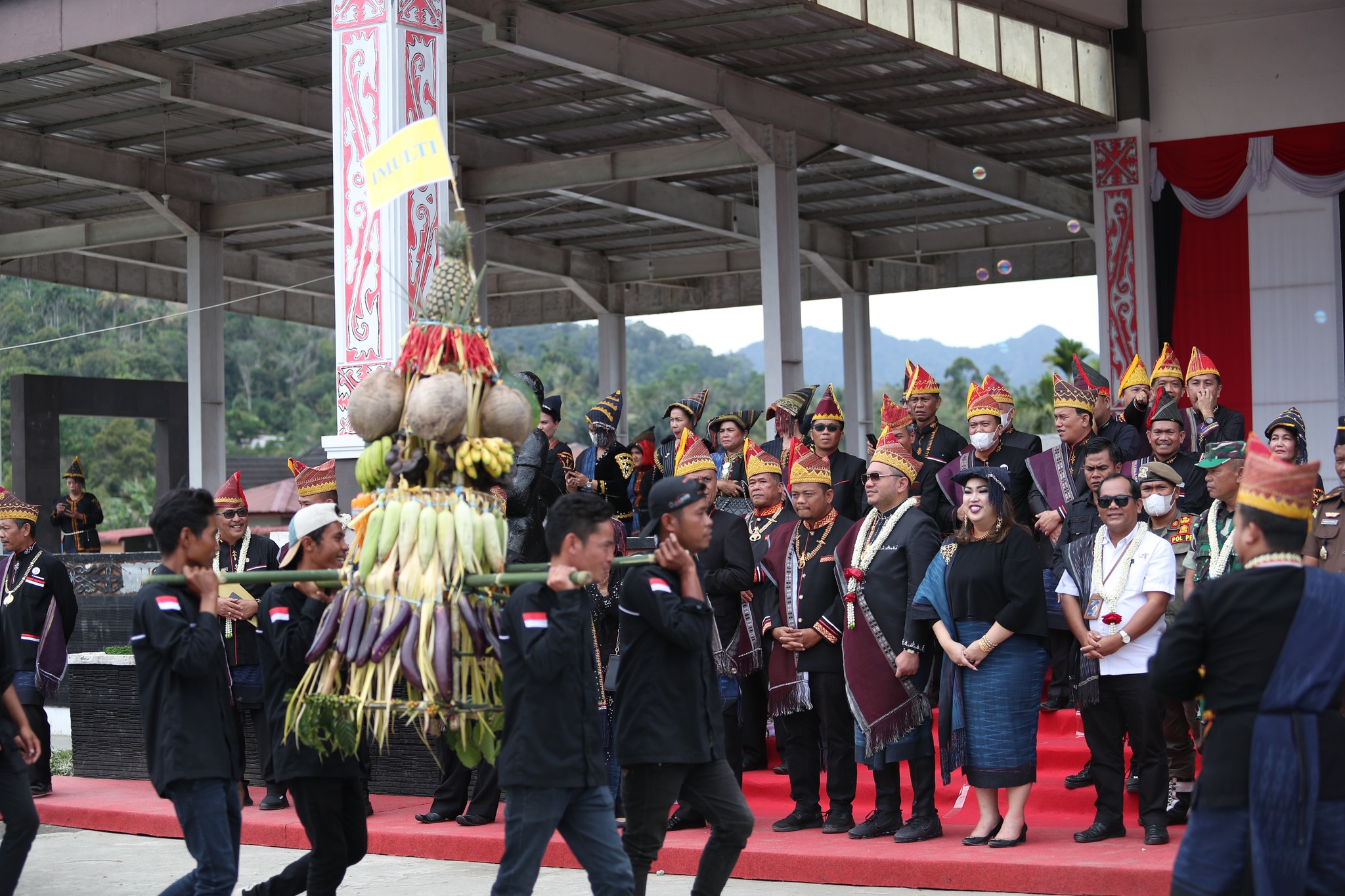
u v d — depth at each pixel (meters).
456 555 5.51
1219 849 4.74
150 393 24.39
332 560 6.03
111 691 11.45
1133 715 7.55
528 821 5.37
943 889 7.27
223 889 5.68
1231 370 19.66
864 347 31.52
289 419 67.94
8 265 28.20
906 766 9.39
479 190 22.97
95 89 20.14
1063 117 21.70
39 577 10.47
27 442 22.77
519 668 5.39
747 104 19.72
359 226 11.04
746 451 9.98
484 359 5.73
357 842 6.16
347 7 11.22
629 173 22.02
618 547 8.42
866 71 19.70
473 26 17.92
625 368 32.78
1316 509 8.11
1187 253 20.00
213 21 14.44
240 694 9.66
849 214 28.95
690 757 5.75
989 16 18.14
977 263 31.20
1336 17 19.09
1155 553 7.64
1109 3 19.86
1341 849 4.67
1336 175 19.08
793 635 8.27
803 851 7.68
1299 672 4.70
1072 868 6.98
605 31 17.77
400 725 8.72
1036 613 7.59
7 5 15.23
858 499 9.73
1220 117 19.78
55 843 9.48
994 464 9.76
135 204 26.03
